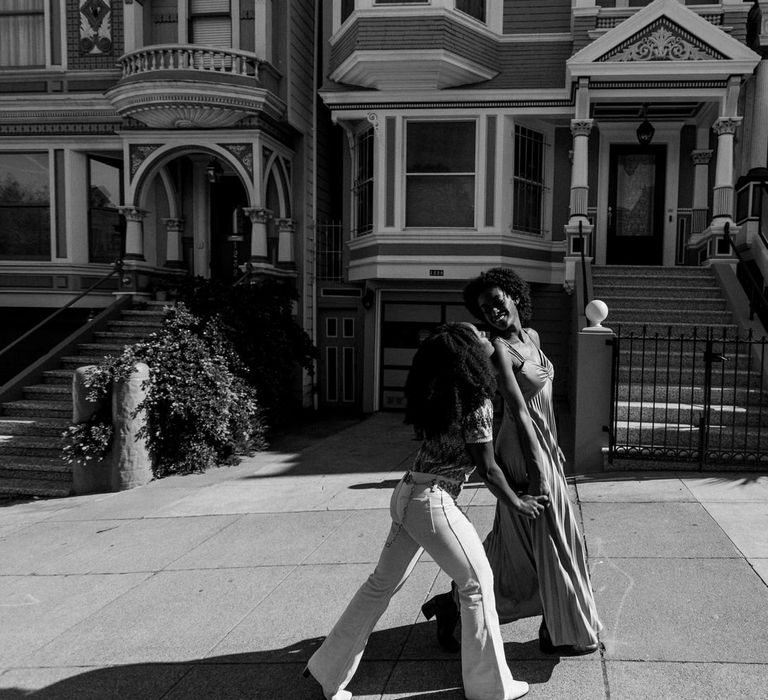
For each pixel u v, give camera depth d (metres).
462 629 2.97
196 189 13.52
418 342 12.80
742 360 8.05
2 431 9.22
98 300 12.97
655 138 12.02
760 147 11.20
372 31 10.87
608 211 12.22
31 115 12.82
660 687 3.06
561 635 3.19
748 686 3.04
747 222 10.46
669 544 4.75
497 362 3.11
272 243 13.05
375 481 7.36
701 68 9.96
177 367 8.31
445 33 10.70
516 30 11.43
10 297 13.02
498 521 3.46
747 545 4.69
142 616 4.24
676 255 12.05
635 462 6.69
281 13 12.38
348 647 3.03
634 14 10.41
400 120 11.54
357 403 13.55
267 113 11.82
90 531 6.26
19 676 3.57
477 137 11.40
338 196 14.68
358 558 5.00
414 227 11.64
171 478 8.22
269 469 8.31
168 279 13.05
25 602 4.64
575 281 10.01
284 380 11.04
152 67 11.45
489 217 11.41
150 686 3.40
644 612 3.77
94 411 7.95
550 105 11.25
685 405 7.55
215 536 5.79
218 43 12.45
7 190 13.06
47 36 12.69
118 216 13.48
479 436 2.89
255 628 3.96
